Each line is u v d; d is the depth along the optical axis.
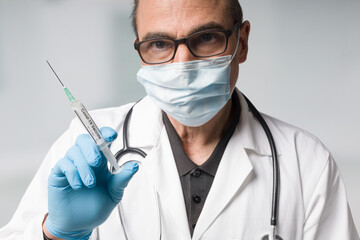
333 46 3.64
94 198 0.99
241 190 1.17
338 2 3.63
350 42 3.62
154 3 1.02
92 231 1.16
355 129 3.69
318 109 3.68
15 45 3.77
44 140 3.88
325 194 1.20
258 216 1.16
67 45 3.76
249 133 1.23
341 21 3.63
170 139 1.21
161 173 1.17
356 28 3.62
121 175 0.96
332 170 1.26
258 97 3.68
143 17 1.05
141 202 1.17
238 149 1.20
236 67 1.16
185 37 1.03
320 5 3.62
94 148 0.92
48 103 3.85
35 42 3.76
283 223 1.16
